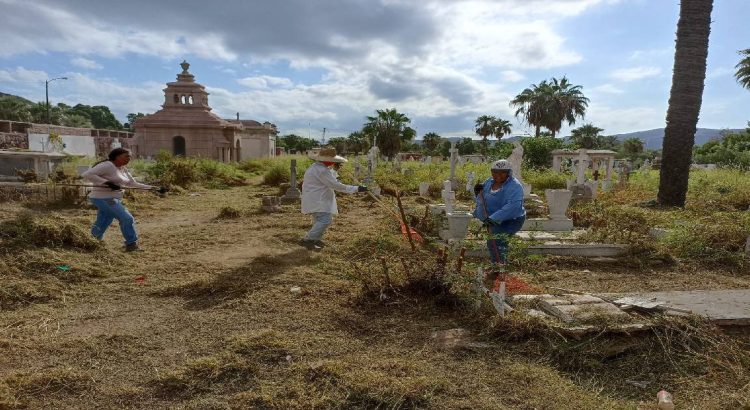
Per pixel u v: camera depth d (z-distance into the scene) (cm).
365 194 1334
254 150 4141
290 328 390
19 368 319
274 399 285
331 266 574
